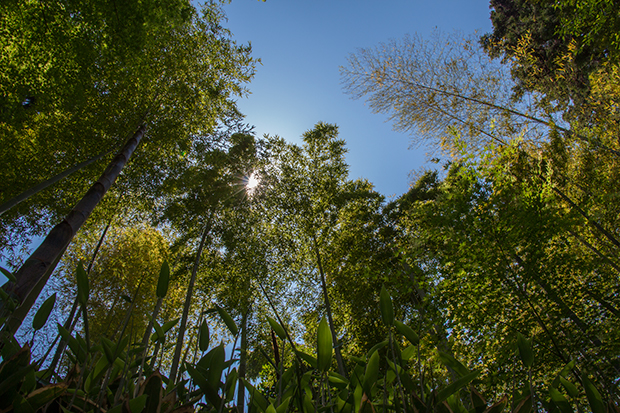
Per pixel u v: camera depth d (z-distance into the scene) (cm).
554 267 362
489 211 387
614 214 439
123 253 651
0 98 348
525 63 651
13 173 464
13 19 353
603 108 543
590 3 414
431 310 356
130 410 51
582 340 334
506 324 345
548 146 534
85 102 467
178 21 384
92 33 375
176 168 596
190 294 454
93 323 537
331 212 630
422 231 433
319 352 58
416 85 714
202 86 594
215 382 59
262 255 541
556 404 58
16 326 70
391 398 75
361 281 577
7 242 517
